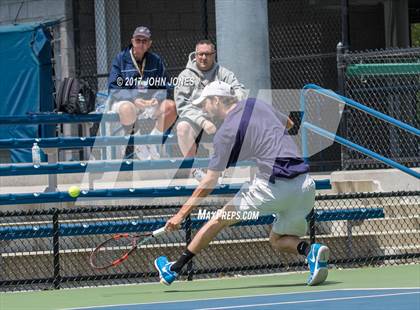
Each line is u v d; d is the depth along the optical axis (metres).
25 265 27.55
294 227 22.23
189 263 26.27
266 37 36.00
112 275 25.92
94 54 46.00
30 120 30.16
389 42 48.28
